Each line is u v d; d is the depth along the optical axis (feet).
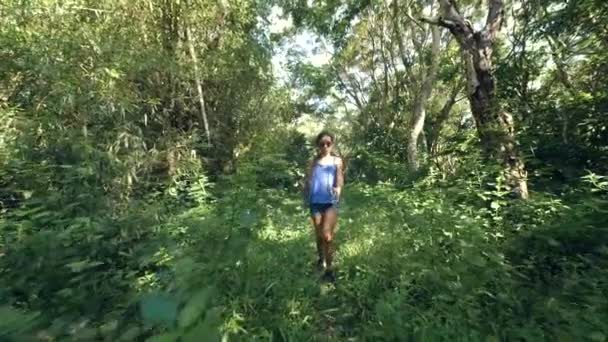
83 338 7.53
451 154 28.73
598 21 30.22
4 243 12.67
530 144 26.96
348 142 91.09
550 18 33.06
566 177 26.48
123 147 26.55
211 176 37.04
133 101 30.96
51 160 20.84
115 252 13.38
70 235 12.73
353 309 13.74
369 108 87.04
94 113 26.78
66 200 16.22
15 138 21.97
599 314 10.93
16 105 26.16
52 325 7.73
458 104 77.46
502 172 21.57
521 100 34.63
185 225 14.24
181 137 34.73
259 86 44.75
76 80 26.43
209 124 42.45
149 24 36.01
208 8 38.17
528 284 13.34
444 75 64.34
